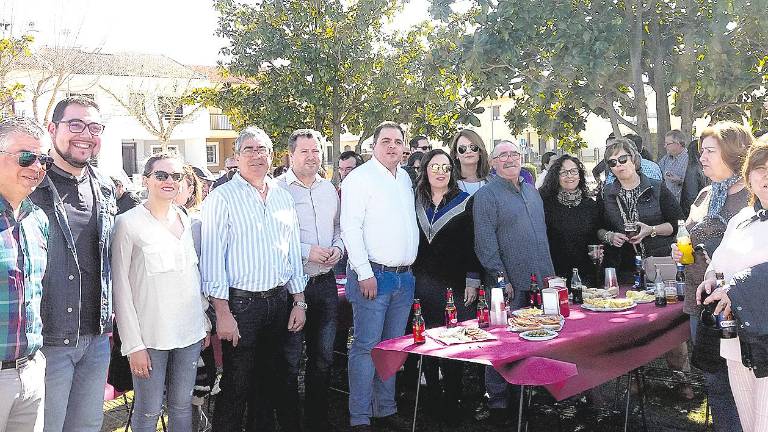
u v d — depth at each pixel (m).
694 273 3.37
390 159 4.10
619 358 3.43
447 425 4.21
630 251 4.82
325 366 4.09
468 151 4.65
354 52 15.25
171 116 28.41
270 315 3.64
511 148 4.28
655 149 10.14
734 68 7.95
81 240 2.75
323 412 4.11
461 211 4.27
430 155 4.26
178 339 3.14
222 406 3.57
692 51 8.19
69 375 2.71
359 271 4.01
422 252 4.31
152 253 3.07
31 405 2.42
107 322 2.86
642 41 8.88
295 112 15.74
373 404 4.23
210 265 3.47
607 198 4.77
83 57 20.98
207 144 34.25
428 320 4.34
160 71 29.14
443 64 9.19
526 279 4.25
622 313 3.83
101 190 2.90
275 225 3.68
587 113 10.24
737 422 3.16
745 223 2.80
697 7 8.22
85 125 2.71
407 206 4.16
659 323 3.72
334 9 15.24
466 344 3.27
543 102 9.30
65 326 2.66
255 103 16.06
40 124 2.46
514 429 4.11
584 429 4.10
